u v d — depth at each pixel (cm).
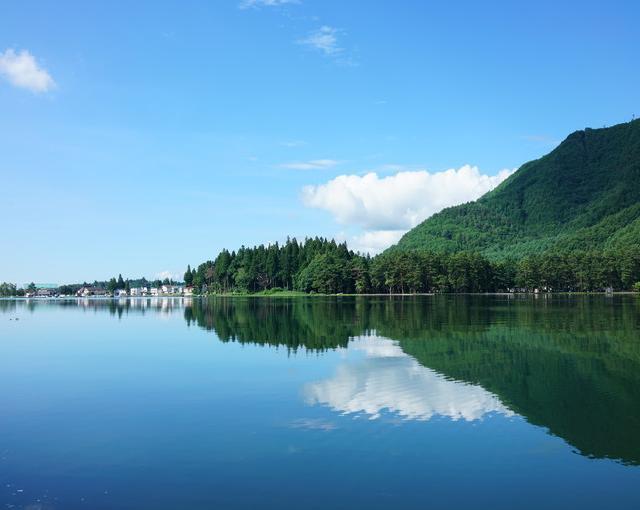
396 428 2381
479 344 4834
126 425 2469
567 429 2358
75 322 8625
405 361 3994
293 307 11662
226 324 7462
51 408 2791
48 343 5559
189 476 1880
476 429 2369
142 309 13338
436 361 3981
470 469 1931
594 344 4778
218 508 1642
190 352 4656
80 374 3719
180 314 10294
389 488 1777
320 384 3238
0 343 5591
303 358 4184
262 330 6425
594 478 1859
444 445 2167
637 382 3238
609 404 2755
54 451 2136
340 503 1673
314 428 2386
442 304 12131
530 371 3588
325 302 14225
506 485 1806
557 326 6325
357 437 2269
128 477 1872
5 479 1864
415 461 2002
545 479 1848
